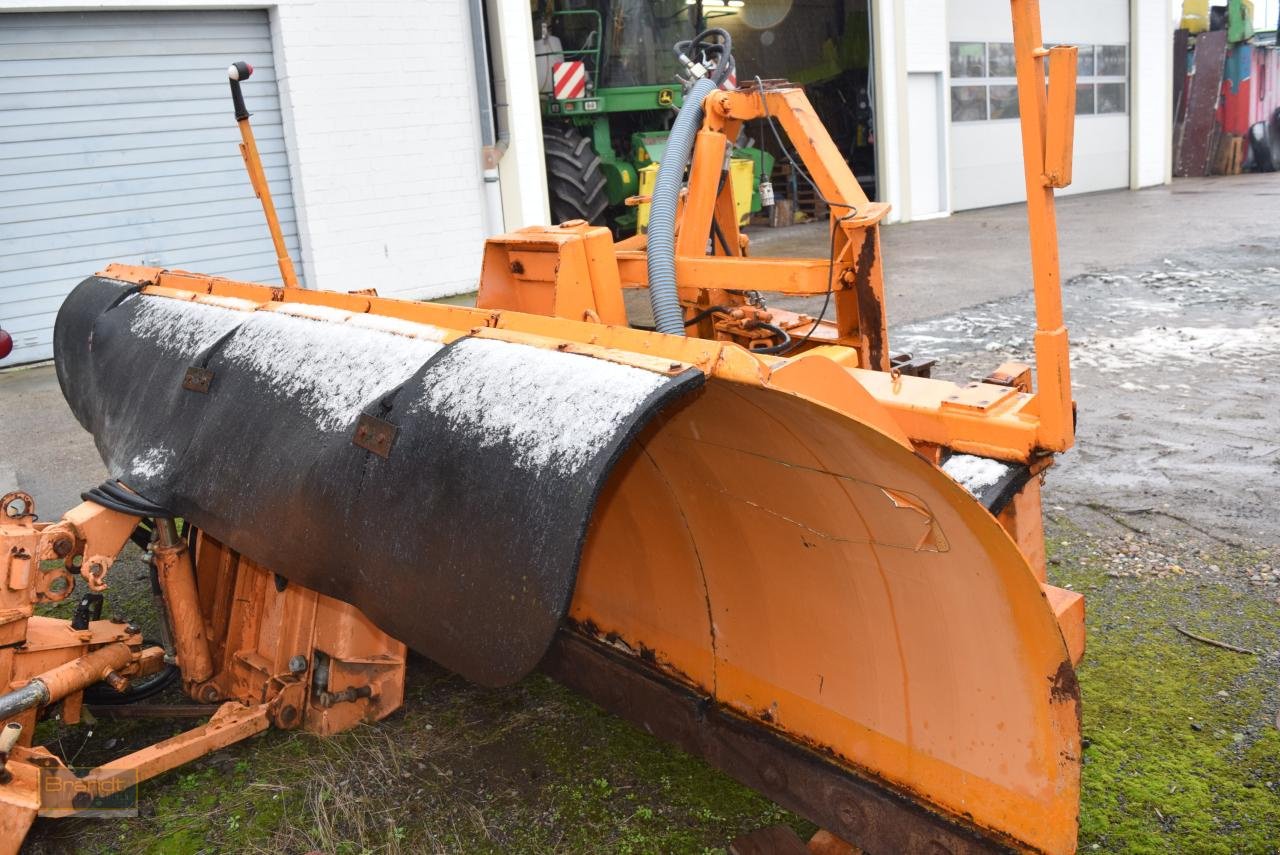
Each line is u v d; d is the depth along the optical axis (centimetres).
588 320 326
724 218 409
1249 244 1033
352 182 920
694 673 234
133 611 351
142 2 784
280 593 263
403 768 251
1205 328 674
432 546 172
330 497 195
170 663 291
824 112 1597
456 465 172
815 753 206
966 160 1504
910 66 1377
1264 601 312
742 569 210
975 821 179
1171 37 1809
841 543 180
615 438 151
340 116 901
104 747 269
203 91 841
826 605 195
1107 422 491
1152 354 615
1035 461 217
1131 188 1794
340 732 265
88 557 237
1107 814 221
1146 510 385
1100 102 1708
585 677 261
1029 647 160
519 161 1020
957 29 1446
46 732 276
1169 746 244
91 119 792
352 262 932
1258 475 411
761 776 215
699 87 354
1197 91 1973
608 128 1179
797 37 1532
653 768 248
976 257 1058
